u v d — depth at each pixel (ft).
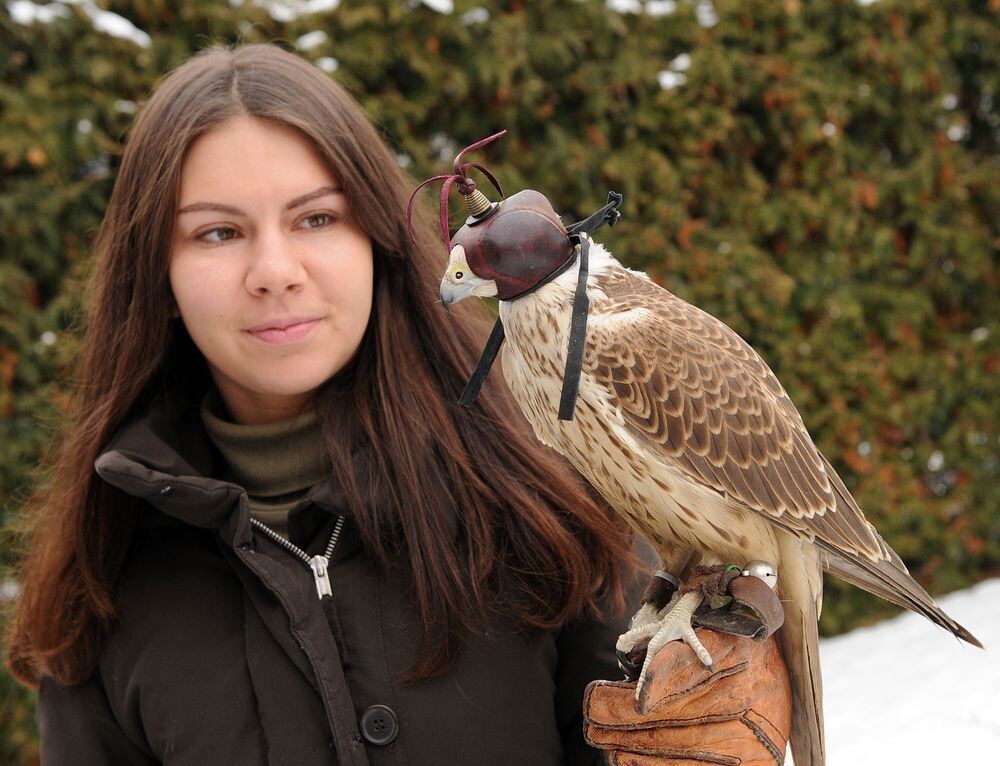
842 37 14.33
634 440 3.77
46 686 4.99
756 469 3.98
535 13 12.87
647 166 13.21
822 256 14.58
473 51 12.55
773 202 13.99
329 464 4.87
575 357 3.42
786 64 13.82
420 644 4.46
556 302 3.49
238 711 4.40
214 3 11.61
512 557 4.68
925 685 12.51
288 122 4.25
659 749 3.93
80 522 4.68
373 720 4.32
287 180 4.27
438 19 12.33
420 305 4.86
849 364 14.67
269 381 4.45
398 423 4.63
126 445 4.57
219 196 4.24
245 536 4.39
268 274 4.20
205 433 5.04
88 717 4.81
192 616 4.61
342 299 4.45
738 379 4.05
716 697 3.91
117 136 11.57
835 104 14.11
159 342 4.73
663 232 13.33
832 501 4.25
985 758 10.27
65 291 11.58
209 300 4.32
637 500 3.93
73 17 11.19
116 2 11.58
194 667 4.50
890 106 14.65
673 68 13.35
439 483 4.62
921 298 15.24
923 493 15.97
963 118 15.21
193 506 4.34
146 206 4.36
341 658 4.42
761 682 4.01
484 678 4.50
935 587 16.07
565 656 4.88
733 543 3.94
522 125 13.07
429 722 4.38
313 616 4.37
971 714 11.30
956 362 15.49
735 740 3.91
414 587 4.54
